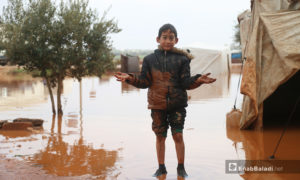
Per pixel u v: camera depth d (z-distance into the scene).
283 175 4.20
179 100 3.99
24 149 5.54
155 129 4.12
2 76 30.41
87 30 9.55
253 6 8.06
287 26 6.98
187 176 4.10
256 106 7.02
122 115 9.53
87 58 9.65
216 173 4.25
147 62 4.05
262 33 7.20
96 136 6.66
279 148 5.72
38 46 9.05
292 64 6.61
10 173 4.19
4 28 9.25
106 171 4.30
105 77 34.12
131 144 5.94
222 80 25.33
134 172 4.27
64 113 9.91
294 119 9.12
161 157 4.18
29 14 9.20
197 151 5.45
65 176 4.07
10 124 7.29
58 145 5.85
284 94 10.35
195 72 28.20
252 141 6.28
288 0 7.21
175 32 4.02
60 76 9.76
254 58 7.00
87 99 13.86
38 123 7.83
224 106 11.53
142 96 15.23
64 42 9.38
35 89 18.69
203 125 8.00
